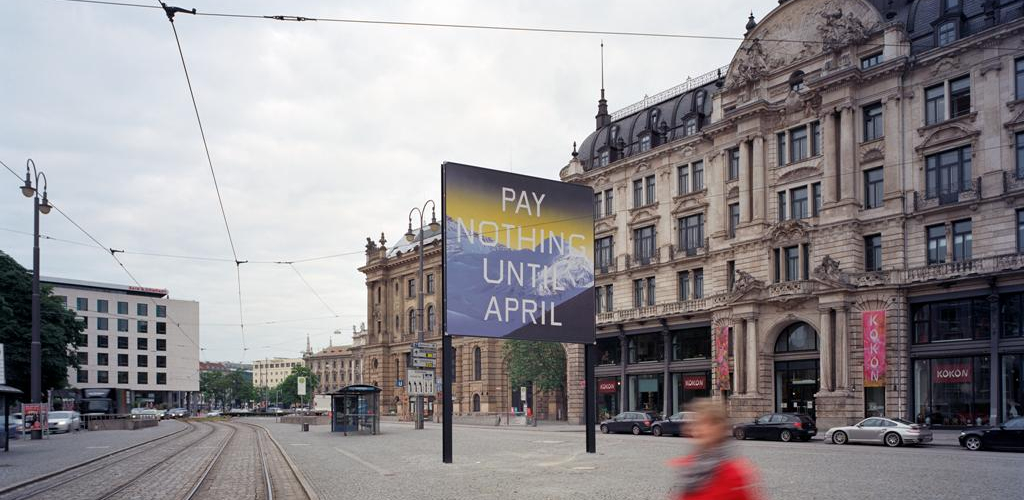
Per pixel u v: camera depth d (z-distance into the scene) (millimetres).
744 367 48031
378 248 100750
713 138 53594
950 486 16484
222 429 52531
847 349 42500
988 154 38812
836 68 45406
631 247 60188
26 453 28641
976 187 38969
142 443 34438
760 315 47562
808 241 45781
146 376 116312
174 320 121688
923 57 41500
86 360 109812
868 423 33281
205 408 189625
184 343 122562
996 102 38688
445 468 21656
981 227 38906
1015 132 38031
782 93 48969
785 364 47125
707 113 56562
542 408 76875
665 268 56781
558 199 26562
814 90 45781
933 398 40156
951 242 40125
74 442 36125
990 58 39062
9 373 53750
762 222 48469
